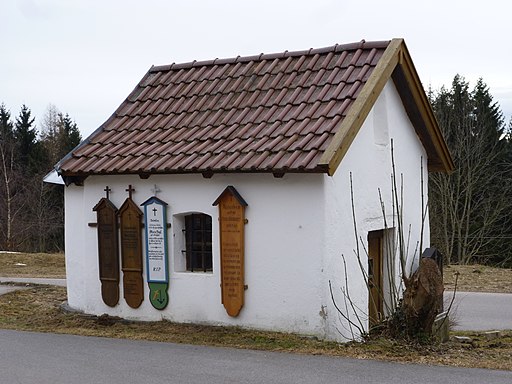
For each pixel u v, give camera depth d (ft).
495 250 116.47
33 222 145.48
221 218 34.50
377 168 37.35
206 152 34.94
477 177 108.88
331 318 32.53
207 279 35.37
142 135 39.47
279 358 29.04
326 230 32.32
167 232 36.32
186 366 27.76
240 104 38.78
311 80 37.93
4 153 153.28
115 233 37.68
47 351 30.86
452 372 26.71
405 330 32.81
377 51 37.55
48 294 51.83
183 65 44.73
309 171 30.71
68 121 196.44
